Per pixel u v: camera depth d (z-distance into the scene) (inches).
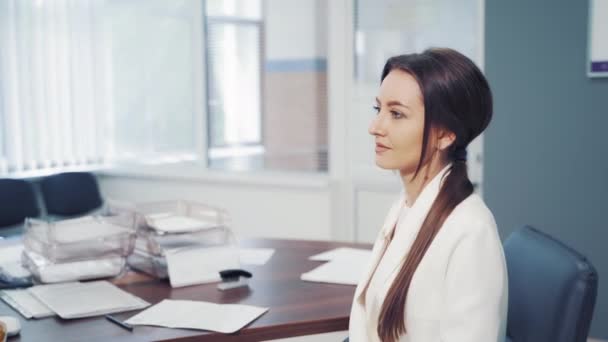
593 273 56.1
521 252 67.1
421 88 49.8
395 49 151.5
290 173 170.1
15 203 148.2
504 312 50.2
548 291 58.7
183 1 180.5
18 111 175.2
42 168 180.1
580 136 127.6
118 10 189.5
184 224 83.0
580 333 56.1
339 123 161.0
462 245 49.0
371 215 158.7
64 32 181.3
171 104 185.6
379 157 52.9
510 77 133.4
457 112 49.6
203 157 182.2
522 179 134.1
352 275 80.1
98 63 189.2
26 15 173.9
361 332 56.5
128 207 89.9
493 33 134.4
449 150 52.3
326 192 162.7
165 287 76.9
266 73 171.3
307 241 101.4
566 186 130.0
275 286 76.6
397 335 52.6
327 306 69.0
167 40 184.1
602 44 123.1
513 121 133.9
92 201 165.6
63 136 183.2
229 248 82.3
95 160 191.6
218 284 77.9
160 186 189.2
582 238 129.6
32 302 70.6
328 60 161.2
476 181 141.6
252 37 172.4
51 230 79.0
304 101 166.2
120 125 192.9
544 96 130.2
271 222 172.6
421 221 52.7
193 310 67.8
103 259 79.7
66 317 65.3
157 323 64.0
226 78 177.8
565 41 127.0
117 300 70.3
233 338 62.0
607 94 124.3
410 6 148.5
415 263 50.9
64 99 183.2
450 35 143.3
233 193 177.9
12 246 97.9
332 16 159.0
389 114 51.7
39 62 177.5
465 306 48.1
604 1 122.1
